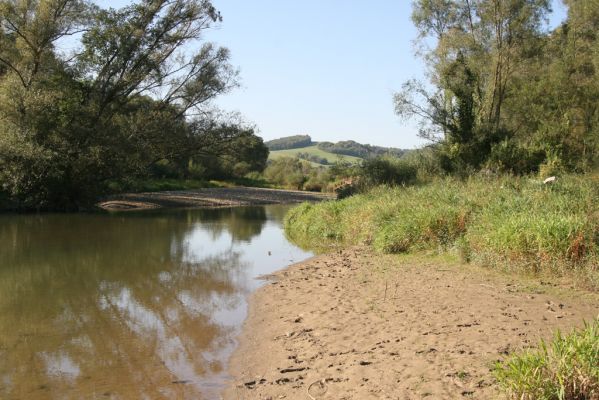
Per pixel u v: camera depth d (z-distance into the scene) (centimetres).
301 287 1080
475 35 3055
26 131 2581
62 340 777
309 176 6600
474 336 653
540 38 2981
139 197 3862
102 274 1266
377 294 950
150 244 1783
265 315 897
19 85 2661
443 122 2842
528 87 3083
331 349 682
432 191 1698
